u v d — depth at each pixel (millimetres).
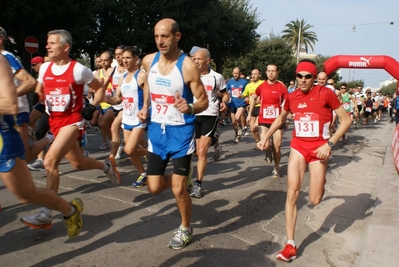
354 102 18391
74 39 18703
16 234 3889
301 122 3781
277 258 3541
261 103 6770
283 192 5723
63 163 7047
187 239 3707
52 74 4090
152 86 3547
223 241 3877
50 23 17938
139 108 5371
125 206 4789
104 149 8719
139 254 3521
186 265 3350
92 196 5148
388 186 5816
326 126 3785
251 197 5410
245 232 4141
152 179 3592
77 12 18031
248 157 8500
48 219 3602
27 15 16109
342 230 4379
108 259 3408
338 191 6004
